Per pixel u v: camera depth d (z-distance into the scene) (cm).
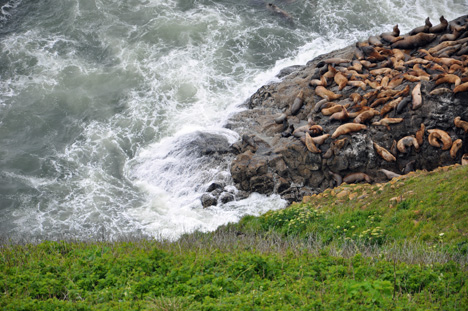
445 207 4144
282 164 5719
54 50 8025
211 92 7325
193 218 5447
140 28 8488
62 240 3856
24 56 7869
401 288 2848
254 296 2628
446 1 9206
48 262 3253
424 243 3781
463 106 5547
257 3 9131
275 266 3098
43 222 5453
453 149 5378
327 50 8062
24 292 2855
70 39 8256
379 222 4294
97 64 7850
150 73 7681
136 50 8069
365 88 6112
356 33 8481
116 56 7975
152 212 5625
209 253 3419
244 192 5697
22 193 5847
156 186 6034
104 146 6569
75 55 7975
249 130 6406
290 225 4525
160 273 3073
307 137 5709
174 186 5953
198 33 8406
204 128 6675
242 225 4838
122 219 5506
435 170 4944
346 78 6300
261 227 4662
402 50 6794
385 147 5603
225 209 5519
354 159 5581
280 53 8062
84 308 2616
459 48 6288
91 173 6194
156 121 6894
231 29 8494
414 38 6694
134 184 6091
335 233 4256
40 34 8319
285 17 8762
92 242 3894
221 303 2580
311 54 8000
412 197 4484
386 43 6944
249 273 3009
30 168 6225
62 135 6738
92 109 7112
